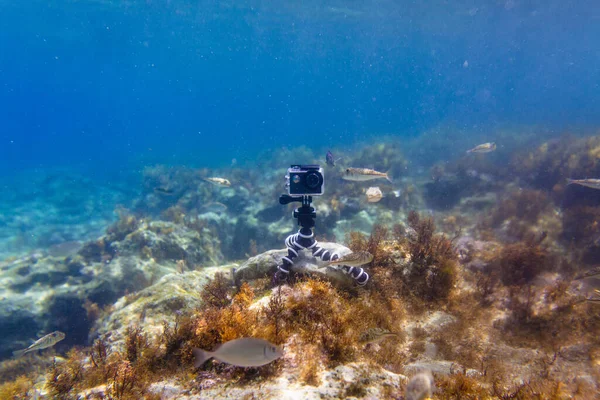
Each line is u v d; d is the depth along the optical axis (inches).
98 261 424.8
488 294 210.8
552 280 249.4
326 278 165.8
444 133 1344.7
